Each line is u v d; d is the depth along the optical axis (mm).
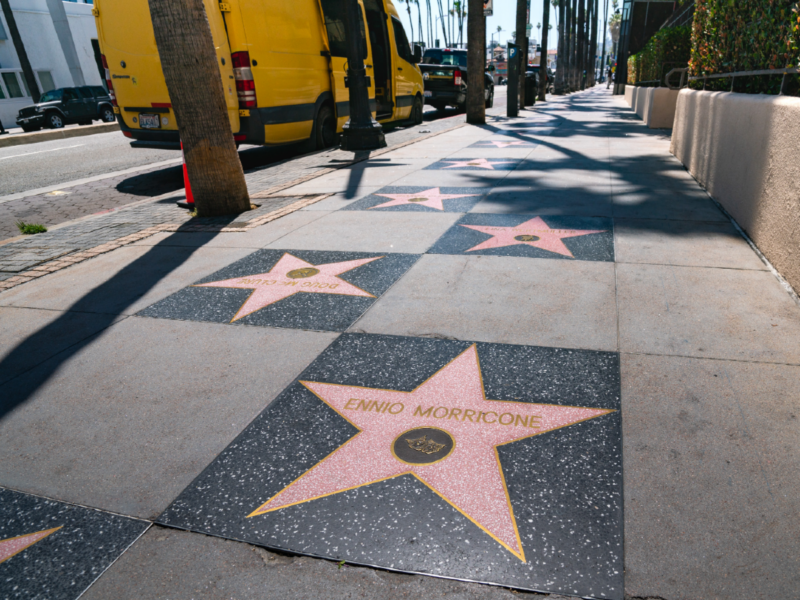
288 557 1408
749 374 2059
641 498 1521
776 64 3562
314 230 4305
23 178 9031
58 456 1848
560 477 1614
